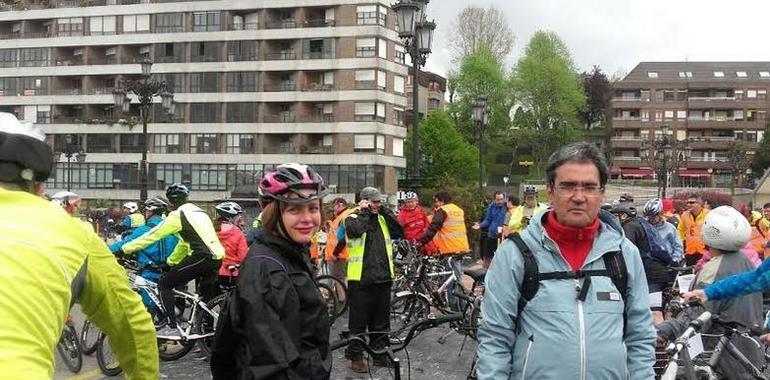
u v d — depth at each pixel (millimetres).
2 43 63688
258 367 2621
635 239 7422
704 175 91688
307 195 2898
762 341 4512
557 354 2871
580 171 2969
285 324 2684
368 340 6172
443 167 62094
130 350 2287
